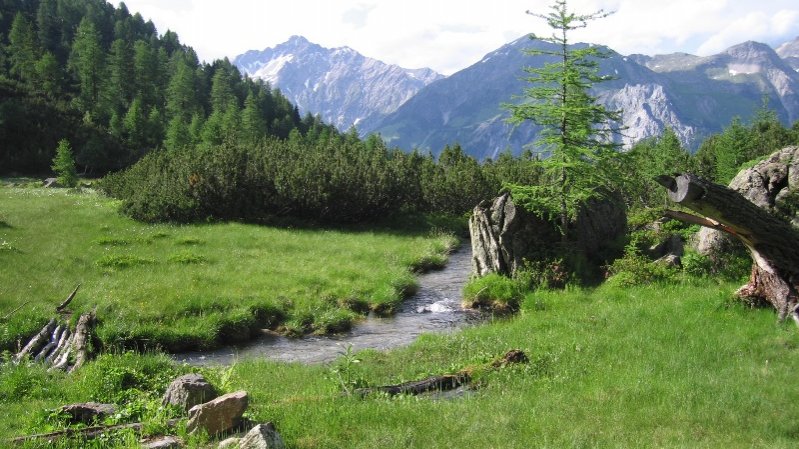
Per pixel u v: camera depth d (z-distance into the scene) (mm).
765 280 13289
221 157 40625
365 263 27891
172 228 34594
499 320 18906
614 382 9844
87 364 13352
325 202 41625
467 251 36625
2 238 27500
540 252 22391
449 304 22594
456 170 57250
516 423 8219
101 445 7836
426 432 8031
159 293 20078
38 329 16297
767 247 12820
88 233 31078
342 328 19453
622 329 13766
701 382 9406
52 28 161375
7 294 18672
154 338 16812
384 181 45094
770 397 8719
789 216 16281
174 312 18516
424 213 51688
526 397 9398
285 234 35125
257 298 20422
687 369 10211
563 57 21844
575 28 20969
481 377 10914
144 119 102812
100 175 90438
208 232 33688
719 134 70750
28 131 90500
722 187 11977
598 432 7730
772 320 12773
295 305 20547
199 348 17125
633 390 9289
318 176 42156
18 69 117500
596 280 20938
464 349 13844
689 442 7277
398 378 11523
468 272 29406
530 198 22453
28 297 18547
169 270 23766
